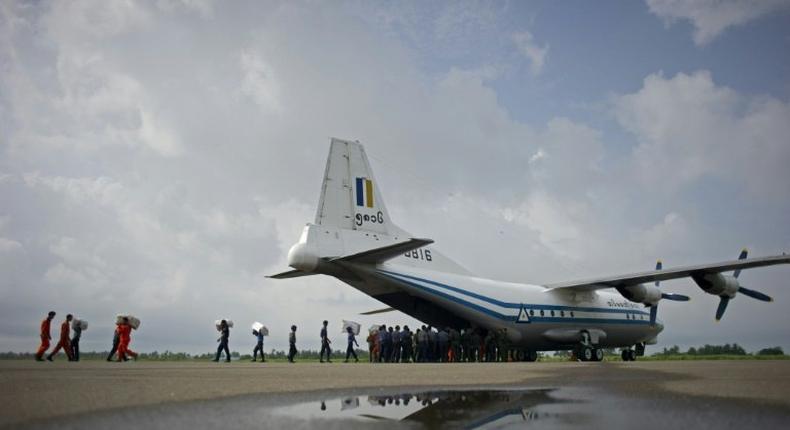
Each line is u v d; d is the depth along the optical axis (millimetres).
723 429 3518
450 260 21094
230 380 7793
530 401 5055
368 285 19641
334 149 18812
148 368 12250
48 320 17891
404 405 4812
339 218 18344
